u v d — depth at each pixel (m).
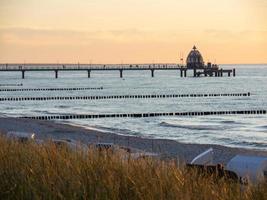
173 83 153.25
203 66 195.25
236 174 12.21
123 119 58.59
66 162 8.37
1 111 69.12
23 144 11.13
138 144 31.30
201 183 7.06
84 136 35.69
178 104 81.06
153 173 7.51
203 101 87.19
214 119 58.66
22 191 7.18
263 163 12.77
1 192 7.36
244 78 189.75
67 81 169.75
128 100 90.12
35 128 41.59
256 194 6.72
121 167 7.89
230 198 6.58
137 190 6.61
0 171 8.37
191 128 48.88
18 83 154.38
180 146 30.30
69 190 6.96
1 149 10.02
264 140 39.81
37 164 8.47
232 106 76.69
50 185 7.25
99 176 7.43
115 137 34.09
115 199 6.57
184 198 6.49
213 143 38.03
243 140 39.88
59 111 68.94
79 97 95.12
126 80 177.88
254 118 60.06
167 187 6.79
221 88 125.19
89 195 6.79
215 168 11.67
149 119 58.44
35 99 91.06
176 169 7.66
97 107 75.62
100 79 188.25
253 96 99.06
